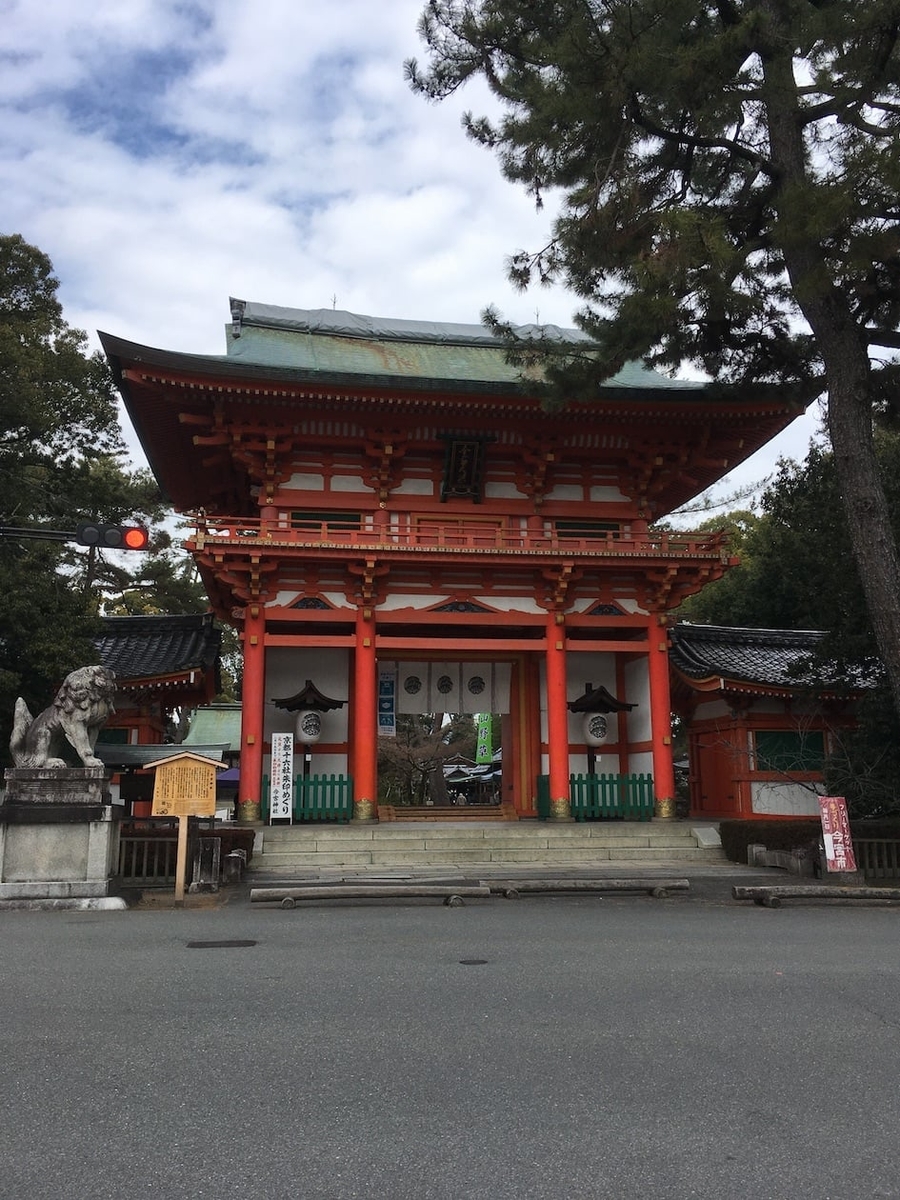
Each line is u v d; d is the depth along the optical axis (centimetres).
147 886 1496
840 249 1537
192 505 3020
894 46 1501
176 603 5109
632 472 2628
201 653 2505
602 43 1468
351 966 885
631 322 1585
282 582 2352
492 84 1653
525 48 1616
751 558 4406
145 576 5062
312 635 2341
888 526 1650
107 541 1508
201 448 2553
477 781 5128
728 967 901
